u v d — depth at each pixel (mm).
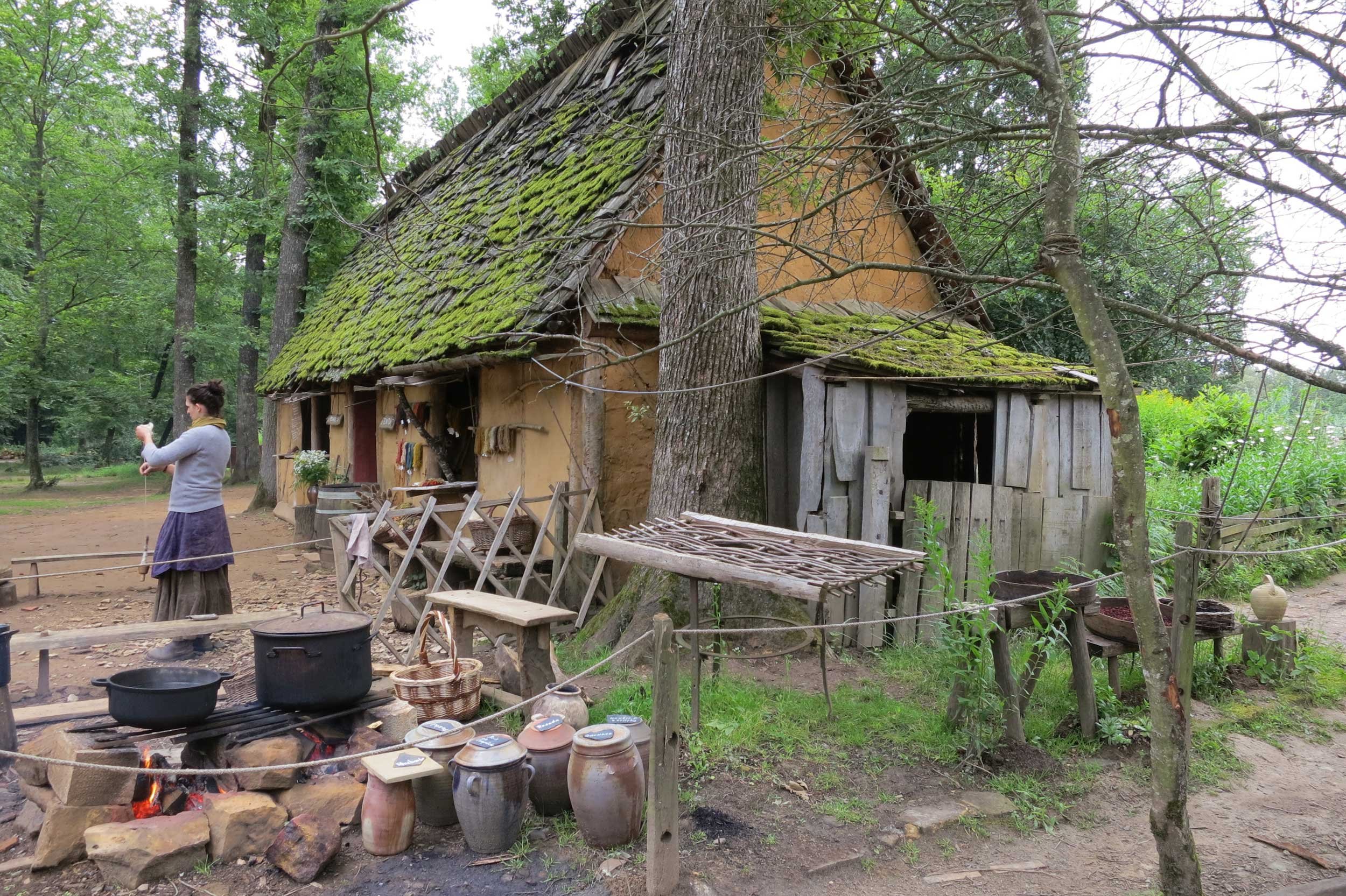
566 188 8227
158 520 15484
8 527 14297
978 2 3457
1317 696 5680
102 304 24531
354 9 14578
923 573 6562
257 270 21219
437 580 6223
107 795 3484
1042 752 4500
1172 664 2949
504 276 7918
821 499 6457
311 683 3809
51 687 5500
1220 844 3795
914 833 3703
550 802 3725
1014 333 3674
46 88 21719
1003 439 7543
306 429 15438
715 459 6164
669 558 4324
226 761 3719
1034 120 4406
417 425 10117
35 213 22312
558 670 5090
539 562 7191
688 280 5391
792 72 5734
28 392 22625
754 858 3439
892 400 6832
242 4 16031
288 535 13125
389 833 3439
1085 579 5020
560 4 10727
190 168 18078
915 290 9695
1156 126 3268
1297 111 2896
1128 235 4008
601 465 6879
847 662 6055
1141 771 4406
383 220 15469
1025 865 3521
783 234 7477
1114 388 2807
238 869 3344
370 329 11062
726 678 5480
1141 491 2852
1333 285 2885
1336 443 11547
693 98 5891
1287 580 9344
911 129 4848
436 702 4340
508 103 13883
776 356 6852
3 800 3881
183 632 5234
